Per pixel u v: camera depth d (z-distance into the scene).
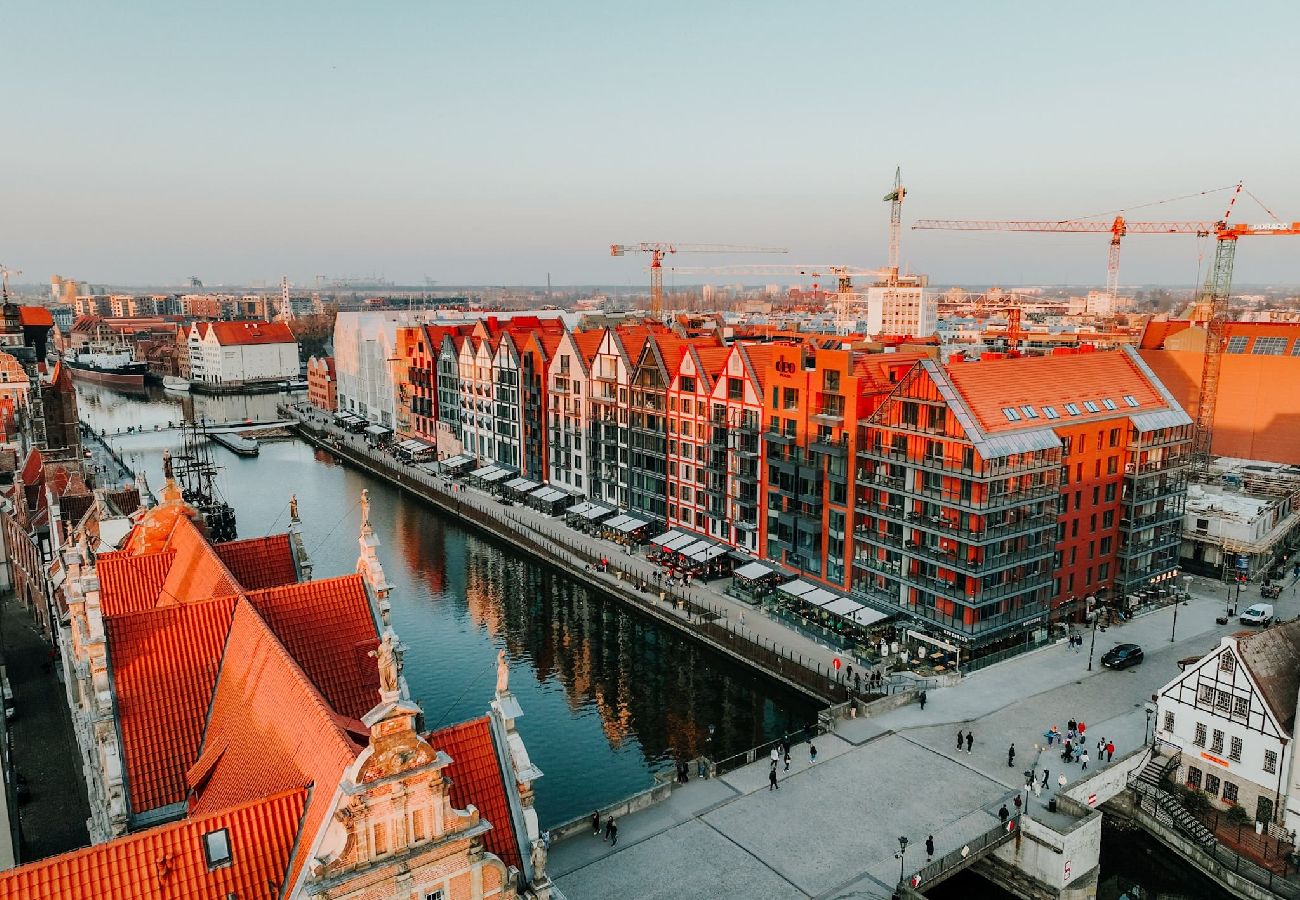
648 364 121.06
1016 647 83.62
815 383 95.44
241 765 36.53
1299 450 127.00
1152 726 70.12
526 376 147.50
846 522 92.75
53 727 72.06
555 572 119.62
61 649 75.31
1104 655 81.19
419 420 190.00
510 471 154.62
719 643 92.31
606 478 132.12
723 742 77.44
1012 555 81.56
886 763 65.69
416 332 186.50
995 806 60.25
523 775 34.78
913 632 85.12
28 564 95.81
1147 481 94.19
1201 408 131.88
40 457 108.31
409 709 29.16
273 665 37.12
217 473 180.88
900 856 52.41
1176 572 101.00
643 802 60.69
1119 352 102.31
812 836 57.34
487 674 90.12
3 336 142.00
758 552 106.38
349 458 194.50
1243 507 104.44
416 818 30.09
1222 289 152.75
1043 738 68.62
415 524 144.38
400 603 109.38
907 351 115.00
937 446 82.25
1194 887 59.12
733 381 107.81
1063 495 87.62
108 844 29.16
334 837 28.81
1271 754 59.41
